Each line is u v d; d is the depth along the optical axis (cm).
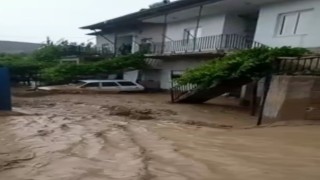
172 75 3145
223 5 2295
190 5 2436
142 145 755
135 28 3859
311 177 474
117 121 1223
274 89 1208
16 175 530
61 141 817
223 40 2477
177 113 1605
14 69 3797
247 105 2014
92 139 840
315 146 692
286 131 903
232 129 1063
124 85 2972
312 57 1184
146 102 2141
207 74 1775
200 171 525
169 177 497
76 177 510
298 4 1898
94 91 2798
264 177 480
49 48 4466
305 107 1066
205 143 773
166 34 3350
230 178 484
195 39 2708
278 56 1443
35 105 1855
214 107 1900
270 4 2112
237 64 1638
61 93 2675
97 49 4325
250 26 2598
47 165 586
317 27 1773
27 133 940
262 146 717
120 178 500
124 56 3375
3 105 1494
